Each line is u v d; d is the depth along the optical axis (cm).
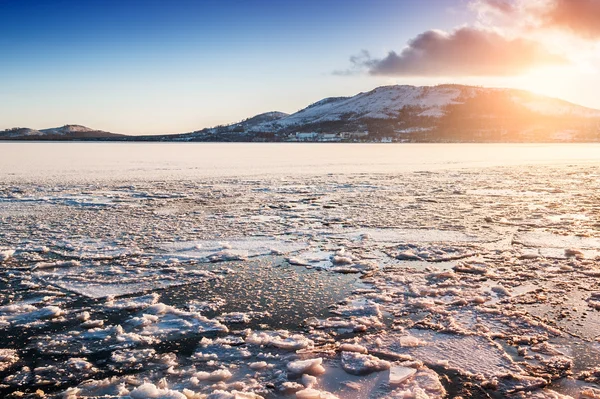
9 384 384
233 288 621
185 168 2927
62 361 423
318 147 8869
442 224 1052
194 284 638
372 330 486
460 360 418
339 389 373
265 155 5034
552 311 527
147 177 2259
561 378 386
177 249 829
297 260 750
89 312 539
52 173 2475
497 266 710
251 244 868
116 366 414
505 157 4538
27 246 847
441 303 558
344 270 697
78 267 716
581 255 762
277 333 479
